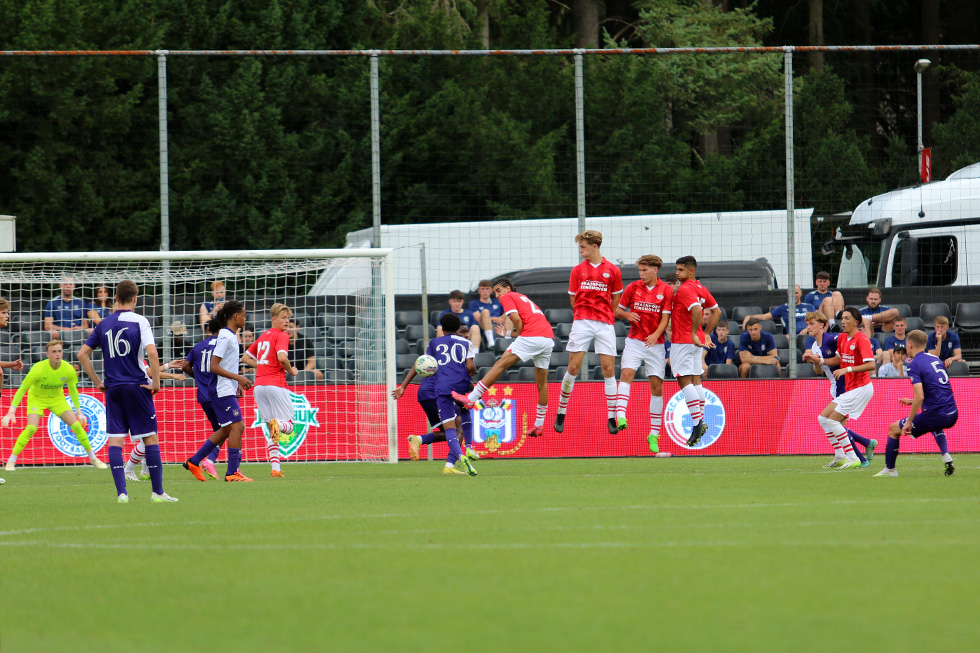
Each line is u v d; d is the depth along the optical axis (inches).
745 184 3462.1
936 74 3294.8
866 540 920.9
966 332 2436.0
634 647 587.2
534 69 3735.2
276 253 2036.2
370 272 2174.0
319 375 2138.3
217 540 981.8
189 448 2140.7
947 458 1560.0
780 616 650.2
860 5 5329.7
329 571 816.3
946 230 2719.0
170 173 3599.9
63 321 2252.7
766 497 1274.6
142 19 3713.1
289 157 3718.0
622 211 3484.3
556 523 1055.6
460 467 1925.4
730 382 2158.0
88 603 719.1
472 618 658.2
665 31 4463.6
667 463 1973.4
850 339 1748.3
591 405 2149.4
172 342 2122.3
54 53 1967.3
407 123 3752.5
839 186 3403.1
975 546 887.7
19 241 3272.6
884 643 586.9
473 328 2381.9
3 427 2049.7
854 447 1838.1
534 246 2918.3
